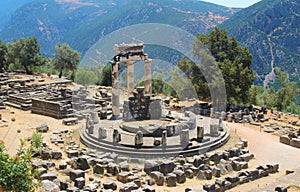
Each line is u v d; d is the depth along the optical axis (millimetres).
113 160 34969
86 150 38031
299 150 41781
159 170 33031
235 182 31203
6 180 18469
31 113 56688
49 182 27906
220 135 42281
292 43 162500
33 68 109125
